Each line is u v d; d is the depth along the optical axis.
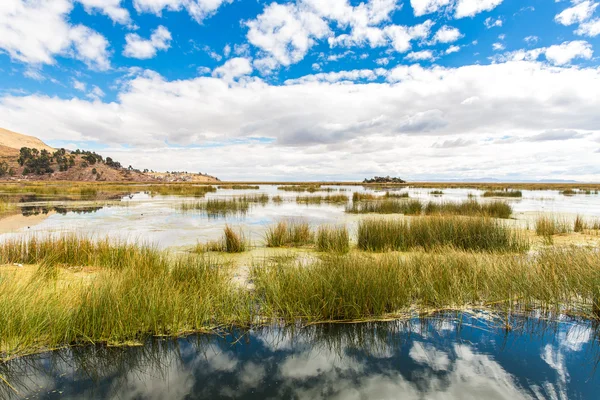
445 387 3.12
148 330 4.12
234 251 8.73
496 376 3.30
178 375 3.36
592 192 42.88
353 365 3.54
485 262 6.22
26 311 3.92
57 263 7.12
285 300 4.75
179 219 15.35
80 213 17.48
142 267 5.95
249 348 3.92
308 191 43.03
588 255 6.33
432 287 5.14
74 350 3.75
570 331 4.25
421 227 9.73
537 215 16.53
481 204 18.27
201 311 4.41
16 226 12.77
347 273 5.21
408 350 3.85
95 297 4.19
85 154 132.88
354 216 16.33
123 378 3.31
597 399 2.94
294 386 3.15
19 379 3.26
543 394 3.01
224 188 53.59
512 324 4.45
